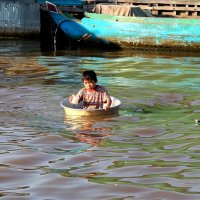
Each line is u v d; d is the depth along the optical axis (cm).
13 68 2408
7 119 1483
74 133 1355
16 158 1157
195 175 1045
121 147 1239
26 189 983
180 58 2908
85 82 1573
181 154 1185
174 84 2062
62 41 3503
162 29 3222
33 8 3528
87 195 952
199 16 3416
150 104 1705
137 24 3259
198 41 3181
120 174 1055
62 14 3378
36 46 3294
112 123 1455
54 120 1476
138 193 957
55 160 1146
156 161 1137
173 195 945
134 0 3522
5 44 3353
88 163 1125
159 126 1434
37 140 1292
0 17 3588
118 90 1931
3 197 945
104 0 3628
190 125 1448
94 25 3353
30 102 1695
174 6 3450
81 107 1605
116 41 3328
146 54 3102
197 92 1909
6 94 1814
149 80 2150
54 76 2206
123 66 2547
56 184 1006
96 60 2758
